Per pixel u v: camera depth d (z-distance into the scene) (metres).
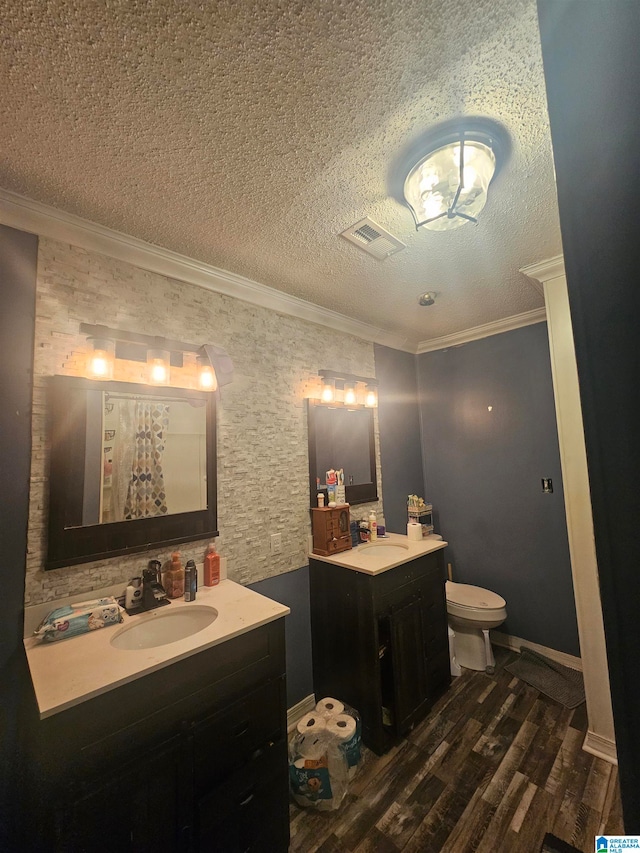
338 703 1.81
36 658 1.09
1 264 1.29
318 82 0.91
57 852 0.86
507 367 2.72
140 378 1.58
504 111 1.01
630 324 0.39
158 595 1.46
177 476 1.64
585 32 0.44
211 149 1.10
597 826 1.37
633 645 0.38
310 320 2.32
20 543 1.26
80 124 1.00
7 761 1.17
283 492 2.07
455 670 2.33
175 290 1.72
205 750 1.13
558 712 1.98
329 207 1.37
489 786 1.55
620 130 0.40
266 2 0.75
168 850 1.02
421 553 2.12
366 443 2.63
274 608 1.42
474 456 2.89
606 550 0.40
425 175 1.18
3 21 0.76
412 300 2.23
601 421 0.41
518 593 2.62
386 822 1.42
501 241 1.62
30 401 1.31
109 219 1.41
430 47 0.84
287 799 1.31
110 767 0.96
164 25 0.78
